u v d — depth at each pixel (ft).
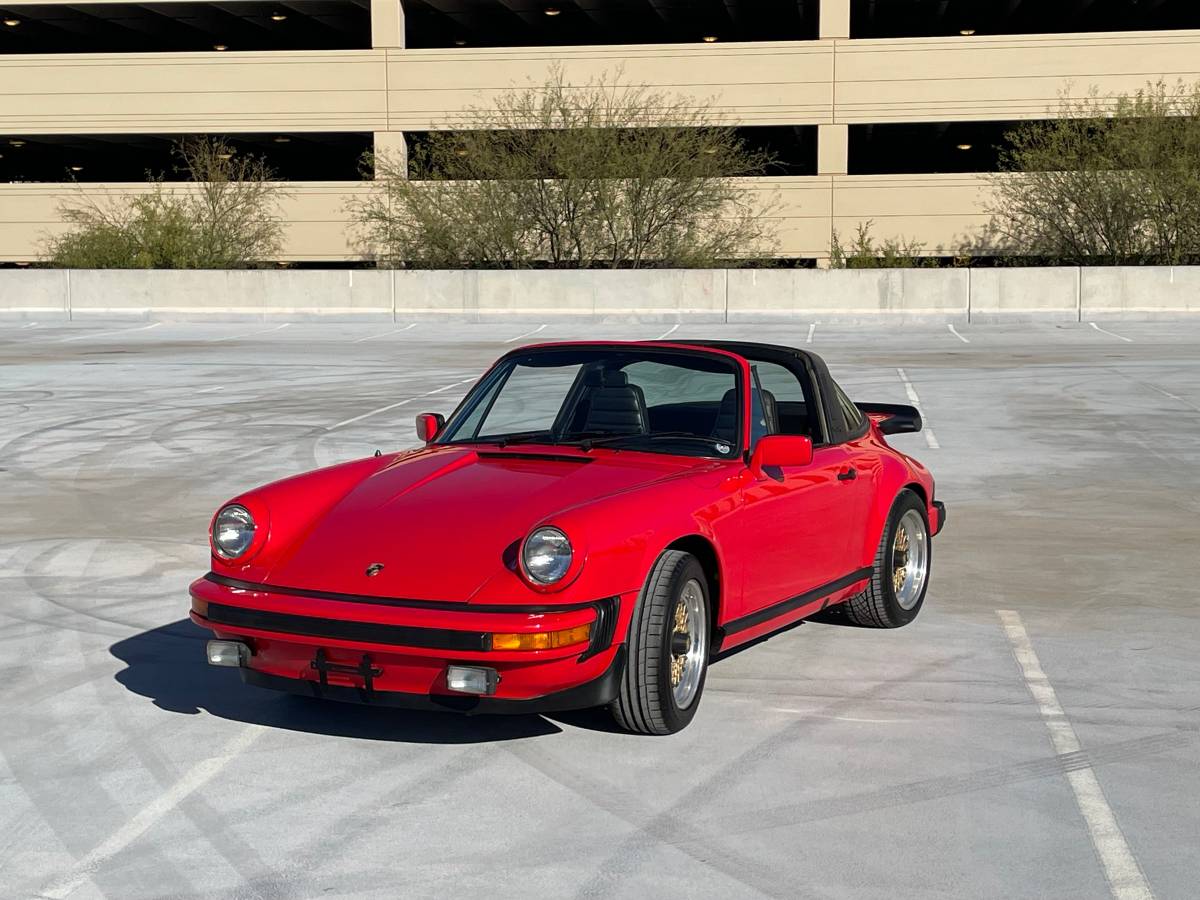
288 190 135.13
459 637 14.67
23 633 21.75
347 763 15.66
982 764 15.60
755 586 18.20
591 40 173.58
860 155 183.11
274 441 44.73
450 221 124.98
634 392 19.20
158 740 16.51
